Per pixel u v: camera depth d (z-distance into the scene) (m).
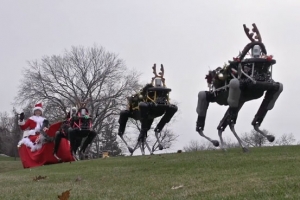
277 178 8.53
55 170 16.81
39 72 52.53
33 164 24.33
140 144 20.98
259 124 14.95
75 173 14.42
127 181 11.09
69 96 52.28
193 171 11.61
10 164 34.53
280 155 12.58
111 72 54.91
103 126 53.44
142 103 19.30
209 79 15.73
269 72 14.12
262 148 15.21
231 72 14.65
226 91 15.02
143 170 13.02
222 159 12.92
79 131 23.67
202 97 15.80
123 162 15.99
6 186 12.20
